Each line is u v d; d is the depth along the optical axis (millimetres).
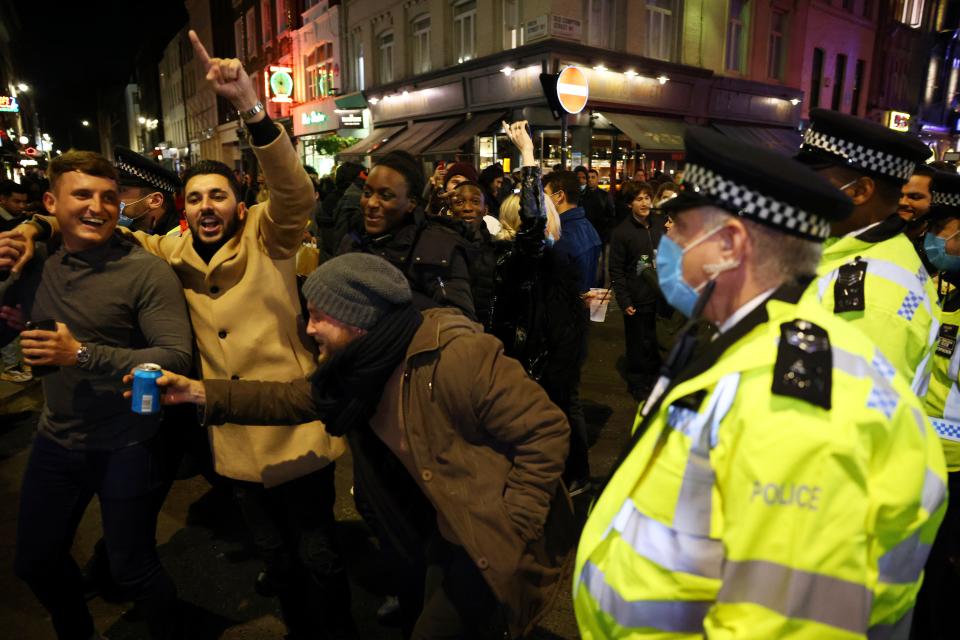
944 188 2059
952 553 2057
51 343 1735
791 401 832
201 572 2941
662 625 962
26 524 2051
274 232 2125
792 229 908
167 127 53781
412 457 1674
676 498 939
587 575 1093
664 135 13469
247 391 1817
